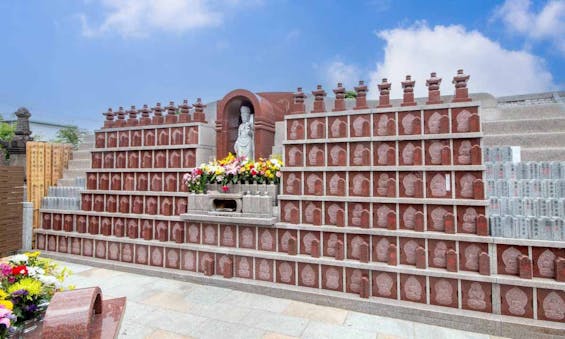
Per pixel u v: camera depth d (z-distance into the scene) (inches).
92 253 249.8
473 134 154.5
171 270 217.2
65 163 325.4
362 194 175.0
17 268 112.1
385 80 177.5
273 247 193.6
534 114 245.9
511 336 138.5
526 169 162.6
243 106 243.6
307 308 168.7
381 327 148.6
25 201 288.7
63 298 89.2
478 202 152.3
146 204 236.1
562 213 145.6
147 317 159.6
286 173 195.6
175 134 232.8
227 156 233.6
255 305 172.7
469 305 149.4
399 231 164.4
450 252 153.3
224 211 208.2
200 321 155.6
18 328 96.1
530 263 140.2
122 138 251.3
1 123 684.7
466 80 161.0
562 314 135.6
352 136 179.0
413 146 166.9
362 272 169.2
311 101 328.5
